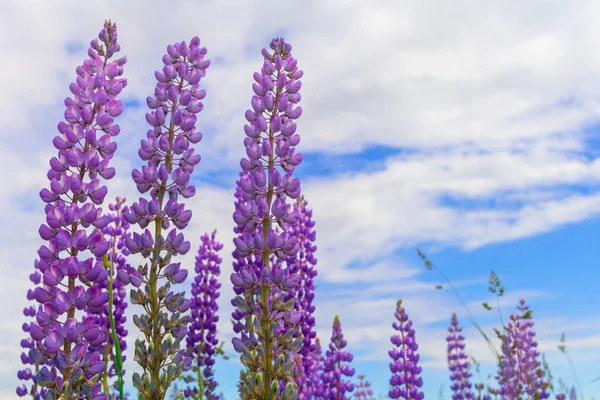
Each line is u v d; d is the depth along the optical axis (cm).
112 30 102
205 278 144
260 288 93
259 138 97
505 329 140
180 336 94
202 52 103
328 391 116
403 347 122
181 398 94
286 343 92
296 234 125
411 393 120
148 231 95
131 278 93
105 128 97
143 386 91
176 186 98
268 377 90
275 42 99
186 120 100
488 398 156
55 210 91
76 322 88
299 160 96
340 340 118
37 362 88
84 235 91
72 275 89
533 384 139
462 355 166
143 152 99
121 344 118
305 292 121
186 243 97
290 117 98
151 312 93
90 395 88
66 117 96
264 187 95
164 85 102
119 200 128
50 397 87
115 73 101
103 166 95
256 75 98
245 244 93
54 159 93
